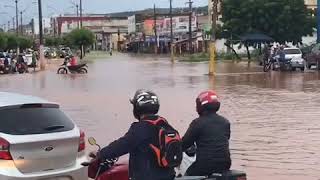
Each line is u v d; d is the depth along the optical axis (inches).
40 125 273.4
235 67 1985.7
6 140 260.7
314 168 395.5
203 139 240.5
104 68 2030.0
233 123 603.8
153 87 1099.9
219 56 2812.5
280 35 2461.9
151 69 1894.7
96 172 238.7
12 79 1434.5
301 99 844.6
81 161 283.6
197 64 2315.5
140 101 209.2
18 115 271.9
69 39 3831.2
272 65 1695.4
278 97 878.4
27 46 3686.0
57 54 3558.1
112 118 650.2
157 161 203.9
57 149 272.7
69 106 776.3
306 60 1800.0
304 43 2829.7
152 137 204.5
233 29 2469.2
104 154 209.0
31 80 1382.9
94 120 635.5
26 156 263.1
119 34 6259.8
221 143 240.7
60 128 279.0
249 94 933.2
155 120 207.5
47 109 285.4
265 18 2436.0
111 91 1018.1
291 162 414.6
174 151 205.0
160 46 4645.7
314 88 1037.2
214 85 1136.8
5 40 2726.4
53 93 985.5
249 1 2448.3
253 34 2353.6
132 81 1285.7
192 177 218.1
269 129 561.0
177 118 639.8
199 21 4387.3
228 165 243.0
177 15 4911.4
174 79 1339.8
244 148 466.3
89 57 3678.6
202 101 246.2
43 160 267.7
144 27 5295.3
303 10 2480.3
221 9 2559.1
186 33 4362.7
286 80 1266.0
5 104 272.5
